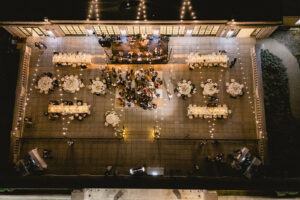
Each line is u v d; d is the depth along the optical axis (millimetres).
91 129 19406
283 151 18781
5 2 18578
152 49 20062
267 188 17031
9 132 19172
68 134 19344
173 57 20531
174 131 19297
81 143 19219
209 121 19422
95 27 19656
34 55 20688
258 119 19219
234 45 20641
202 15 18234
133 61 20062
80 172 18766
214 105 19094
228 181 17219
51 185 17250
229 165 18656
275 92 19703
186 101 19750
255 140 19016
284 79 19906
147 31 20312
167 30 20266
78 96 19938
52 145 19188
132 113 19609
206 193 17359
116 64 20391
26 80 20172
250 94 19859
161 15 18234
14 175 18109
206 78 20141
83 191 17750
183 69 20312
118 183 17156
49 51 20750
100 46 20797
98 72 20328
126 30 19922
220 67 20312
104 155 19031
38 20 18297
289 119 19281
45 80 19797
